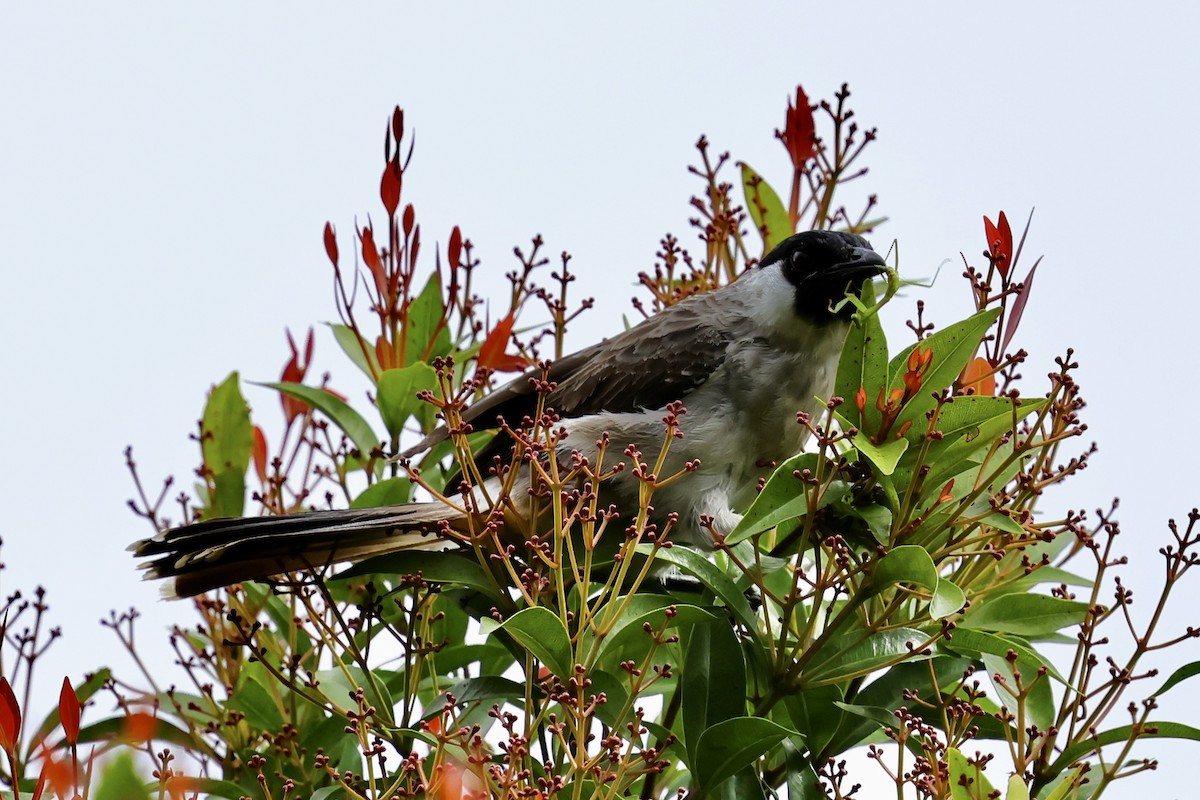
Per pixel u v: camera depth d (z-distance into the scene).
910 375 7.79
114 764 6.62
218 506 10.32
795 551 8.81
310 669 9.19
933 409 7.89
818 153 10.95
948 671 8.23
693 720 7.77
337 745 9.15
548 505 8.64
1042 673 7.64
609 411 10.40
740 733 7.38
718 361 10.32
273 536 8.74
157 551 8.75
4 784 8.40
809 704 8.06
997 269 8.27
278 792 8.90
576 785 6.88
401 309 10.30
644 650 8.65
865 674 7.75
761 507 7.87
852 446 8.16
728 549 7.89
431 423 10.35
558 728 7.06
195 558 8.62
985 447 8.24
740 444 10.34
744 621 7.89
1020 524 7.85
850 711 7.83
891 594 8.34
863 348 8.00
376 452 10.02
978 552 8.02
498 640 8.80
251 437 10.49
